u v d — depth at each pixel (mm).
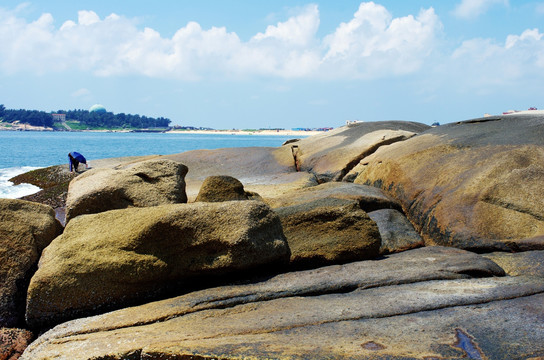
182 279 6293
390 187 10125
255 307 5465
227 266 6145
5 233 6984
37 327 6160
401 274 6031
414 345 4133
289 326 4711
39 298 6055
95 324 5430
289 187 12594
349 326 4629
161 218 6348
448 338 4258
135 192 8500
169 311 5457
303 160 14781
